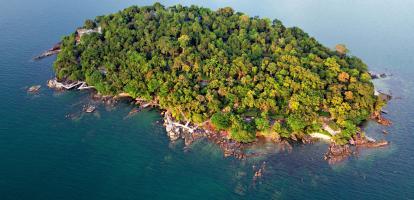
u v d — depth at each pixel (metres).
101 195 196.38
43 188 198.62
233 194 198.12
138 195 197.75
